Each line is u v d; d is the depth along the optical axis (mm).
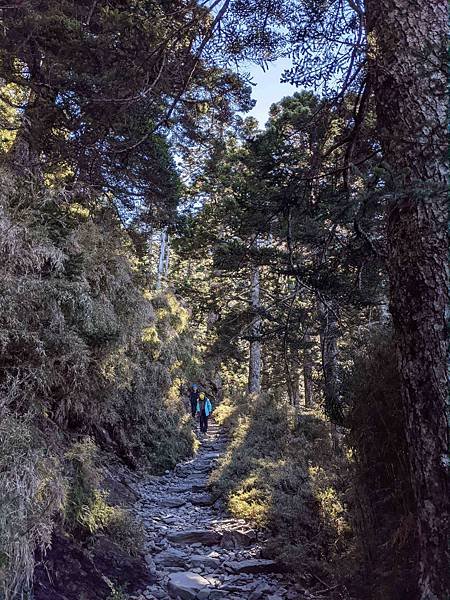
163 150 6266
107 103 4551
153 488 8367
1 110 5219
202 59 4941
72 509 4242
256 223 5641
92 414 5852
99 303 5449
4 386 3680
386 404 3957
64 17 4121
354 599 3918
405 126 2934
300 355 8305
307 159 5293
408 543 3500
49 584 3543
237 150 9734
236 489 7438
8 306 3592
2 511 2877
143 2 4387
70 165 5496
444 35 2965
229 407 16141
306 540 5398
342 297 5469
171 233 8086
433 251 2807
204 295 14094
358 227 3834
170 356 11164
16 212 4074
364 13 3797
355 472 4578
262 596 4570
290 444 8898
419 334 2838
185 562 5211
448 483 2666
